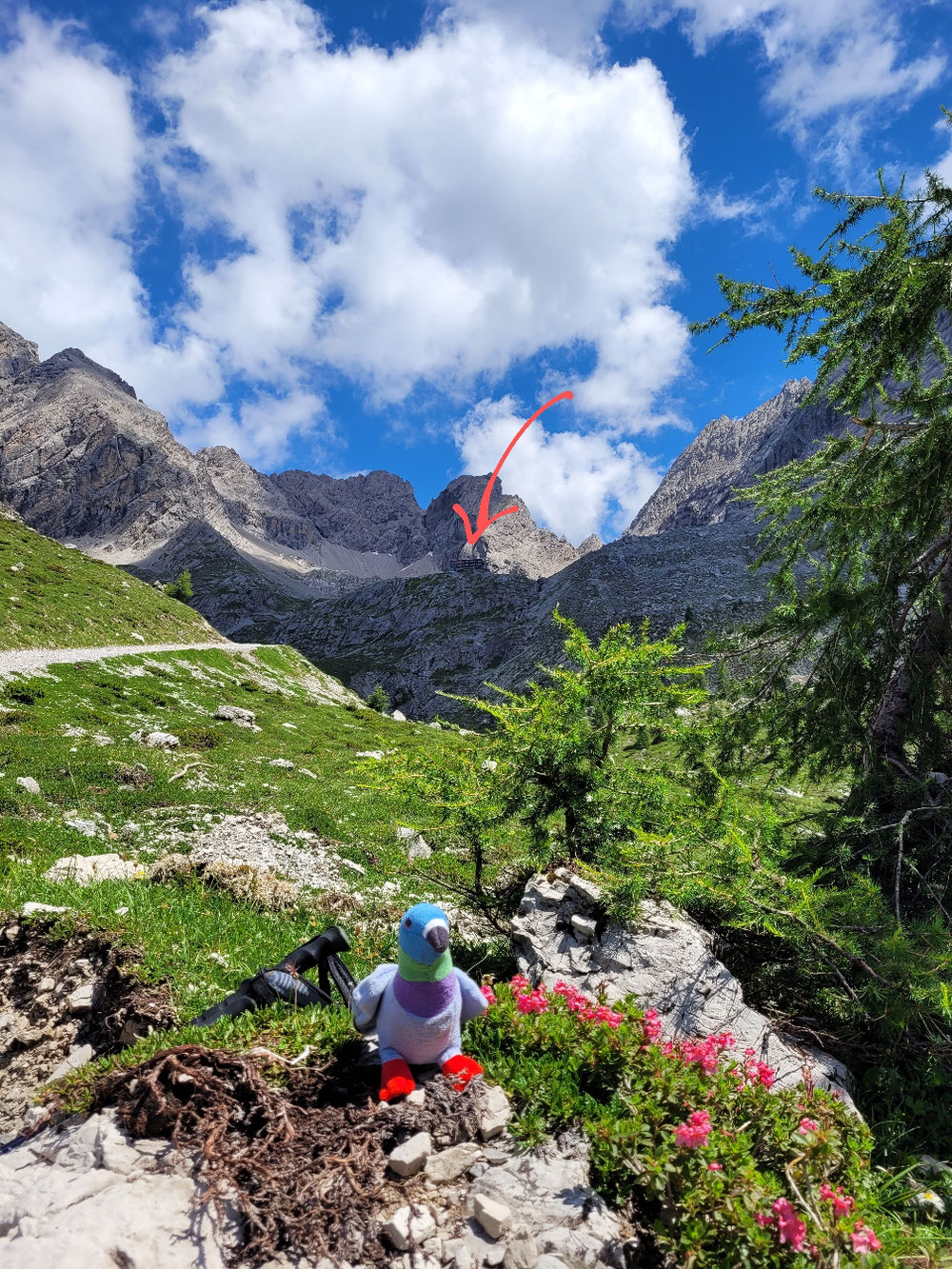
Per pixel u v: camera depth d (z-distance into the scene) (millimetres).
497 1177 3260
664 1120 3600
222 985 6395
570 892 7012
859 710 9320
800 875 7844
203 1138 3207
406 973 4035
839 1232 3000
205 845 14867
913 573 9016
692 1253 2871
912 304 7383
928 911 7035
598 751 7914
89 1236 2693
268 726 45250
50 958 6840
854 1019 6180
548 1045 4367
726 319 8391
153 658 56281
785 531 10211
